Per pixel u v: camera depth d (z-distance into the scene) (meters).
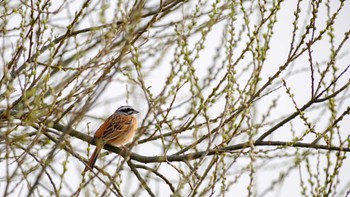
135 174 12.82
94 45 12.84
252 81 11.19
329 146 11.69
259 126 10.82
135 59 10.16
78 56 11.28
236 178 10.11
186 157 12.08
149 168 12.80
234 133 10.97
